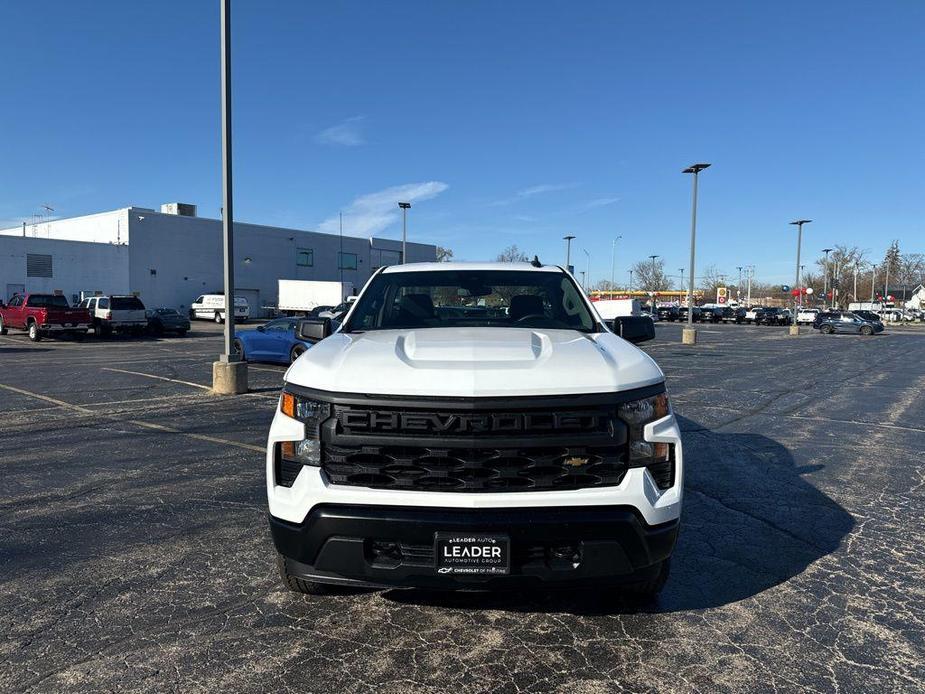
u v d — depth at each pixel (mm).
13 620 3113
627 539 2607
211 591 3434
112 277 43062
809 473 5965
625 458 2682
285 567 3225
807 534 4359
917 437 7695
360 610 3221
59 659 2768
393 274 4484
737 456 6648
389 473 2645
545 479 2613
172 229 46969
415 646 2889
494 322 3953
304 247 58375
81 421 8367
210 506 4859
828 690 2570
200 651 2838
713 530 4422
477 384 2617
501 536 2535
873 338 35281
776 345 27734
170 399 10281
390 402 2619
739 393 11742
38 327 24688
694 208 27625
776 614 3213
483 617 3158
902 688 2582
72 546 4062
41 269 39344
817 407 10078
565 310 4020
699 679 2646
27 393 10945
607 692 2555
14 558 3871
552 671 2697
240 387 10914
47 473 5785
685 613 3217
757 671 2705
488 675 2668
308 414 2744
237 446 6898
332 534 2633
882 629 3070
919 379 14250
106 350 21125
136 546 4062
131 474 5758
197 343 24844
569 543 2604
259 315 54312
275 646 2881
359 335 3584
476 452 2598
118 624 3078
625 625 3090
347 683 2604
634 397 2697
